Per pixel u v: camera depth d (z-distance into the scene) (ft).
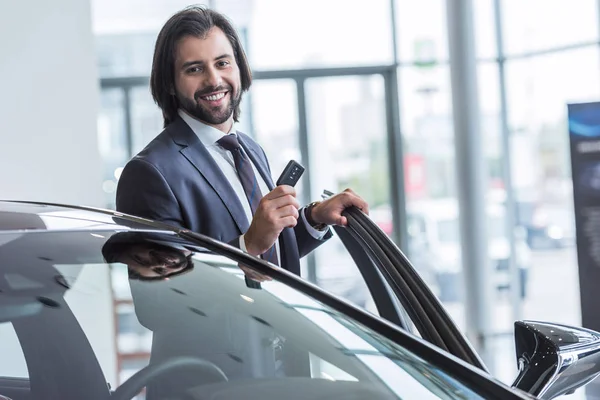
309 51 30.04
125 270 5.03
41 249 5.06
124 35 29.17
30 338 4.60
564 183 29.35
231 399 4.52
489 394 4.75
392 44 30.19
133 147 29.35
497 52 30.58
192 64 7.68
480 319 26.55
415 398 4.66
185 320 4.84
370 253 6.65
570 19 28.89
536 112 29.99
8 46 21.79
